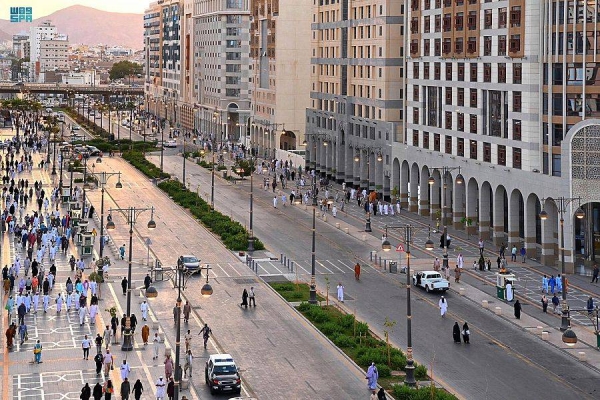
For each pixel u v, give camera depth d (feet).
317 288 378.53
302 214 568.41
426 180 561.84
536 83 438.81
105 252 441.68
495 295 368.89
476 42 492.95
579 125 400.47
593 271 400.06
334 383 261.24
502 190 467.52
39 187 602.44
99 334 301.22
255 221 540.11
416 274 384.47
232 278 395.96
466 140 509.76
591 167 402.31
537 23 437.17
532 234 440.04
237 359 283.18
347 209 590.55
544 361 284.61
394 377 265.75
